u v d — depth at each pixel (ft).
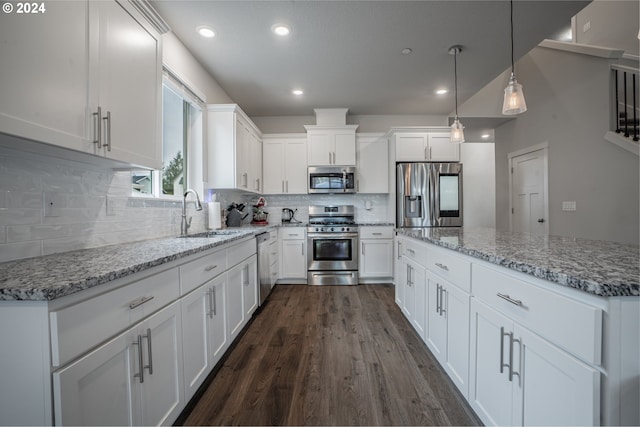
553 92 12.95
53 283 2.53
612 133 10.52
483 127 16.66
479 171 23.36
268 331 7.86
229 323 6.54
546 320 2.90
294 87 11.28
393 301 10.41
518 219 15.15
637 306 2.35
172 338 4.21
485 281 4.01
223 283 6.22
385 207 14.66
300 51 8.64
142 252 4.36
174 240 6.31
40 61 3.15
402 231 8.24
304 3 6.62
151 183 7.25
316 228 12.73
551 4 6.70
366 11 6.93
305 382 5.51
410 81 10.78
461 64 9.55
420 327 6.74
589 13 12.65
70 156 4.14
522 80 14.65
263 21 7.23
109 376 3.01
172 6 6.63
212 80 10.28
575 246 4.59
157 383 3.80
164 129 8.29
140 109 4.88
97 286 2.88
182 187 9.10
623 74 10.73
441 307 5.51
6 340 2.45
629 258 3.51
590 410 2.39
